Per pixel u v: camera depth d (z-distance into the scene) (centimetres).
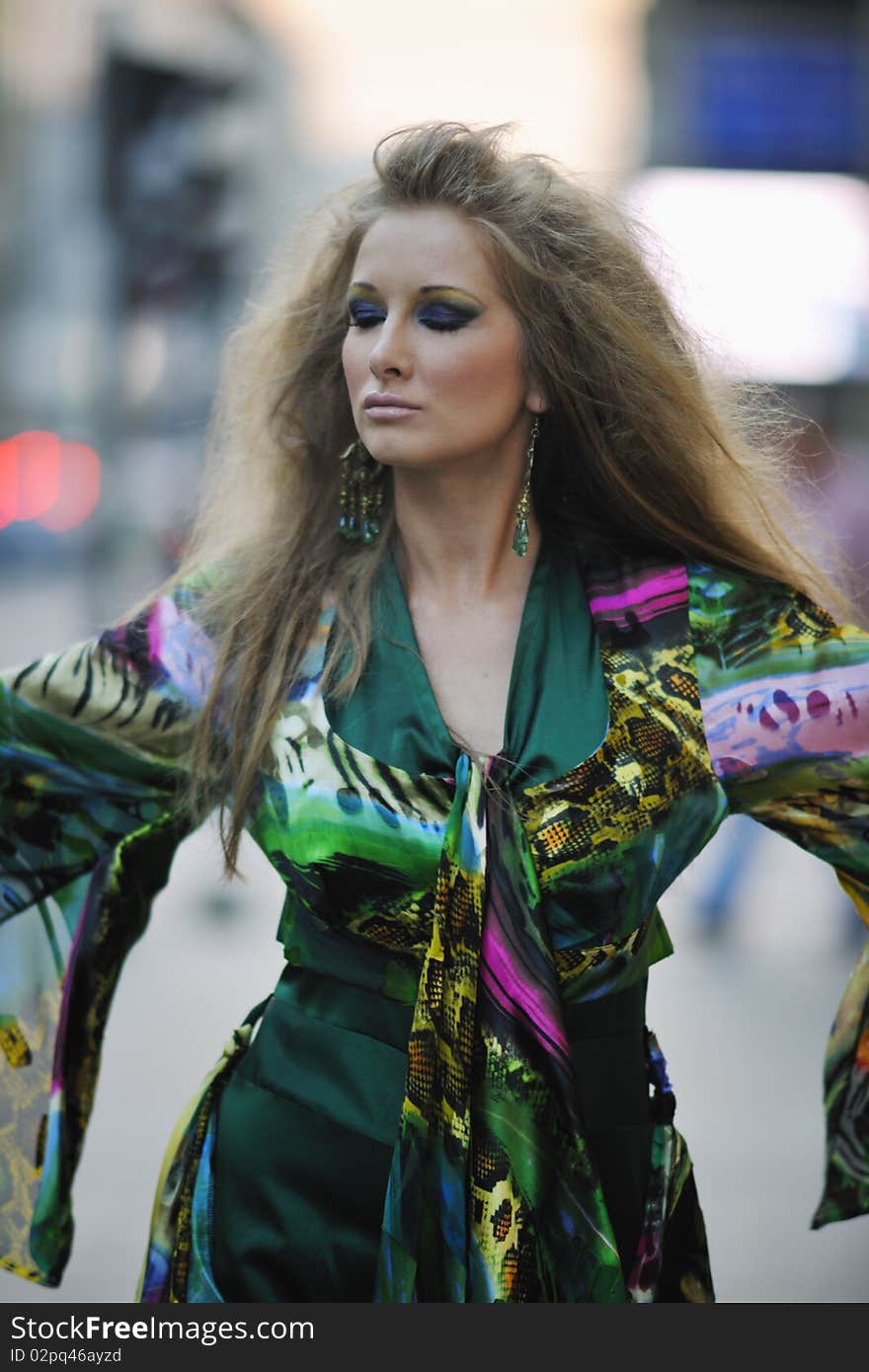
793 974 1516
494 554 577
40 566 4738
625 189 611
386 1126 533
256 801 553
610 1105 543
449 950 525
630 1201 546
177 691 575
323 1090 543
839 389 2036
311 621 569
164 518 2027
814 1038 1338
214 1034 1307
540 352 567
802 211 2492
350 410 615
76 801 599
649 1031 572
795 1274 957
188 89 1984
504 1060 520
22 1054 626
